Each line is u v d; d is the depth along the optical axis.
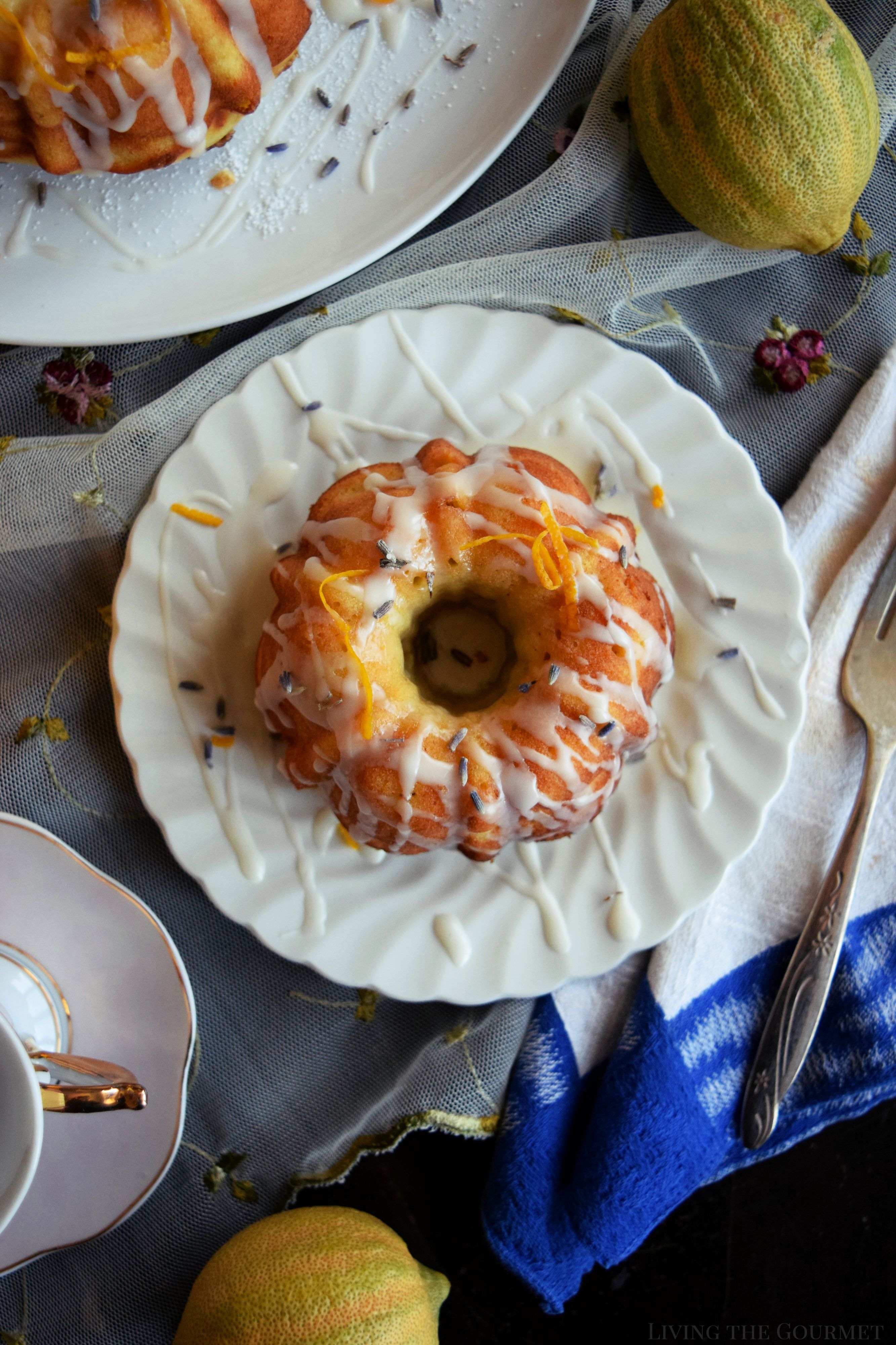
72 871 0.35
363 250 0.38
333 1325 0.35
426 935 0.37
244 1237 0.36
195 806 0.37
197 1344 0.35
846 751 0.39
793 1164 0.42
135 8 0.34
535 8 0.38
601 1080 0.40
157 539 0.37
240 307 0.37
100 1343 0.38
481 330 0.37
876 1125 0.42
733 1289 0.41
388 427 0.38
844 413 0.39
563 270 0.38
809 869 0.39
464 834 0.36
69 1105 0.33
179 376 0.39
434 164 0.38
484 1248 0.40
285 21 0.36
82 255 0.38
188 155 0.37
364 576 0.36
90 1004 0.36
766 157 0.35
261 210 0.38
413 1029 0.39
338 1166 0.39
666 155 0.36
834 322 0.39
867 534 0.39
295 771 0.36
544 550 0.36
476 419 0.38
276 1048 0.39
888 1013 0.40
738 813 0.37
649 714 0.37
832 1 0.39
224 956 0.39
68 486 0.38
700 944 0.39
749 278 0.39
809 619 0.39
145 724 0.37
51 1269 0.39
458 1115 0.38
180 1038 0.36
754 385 0.39
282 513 0.38
